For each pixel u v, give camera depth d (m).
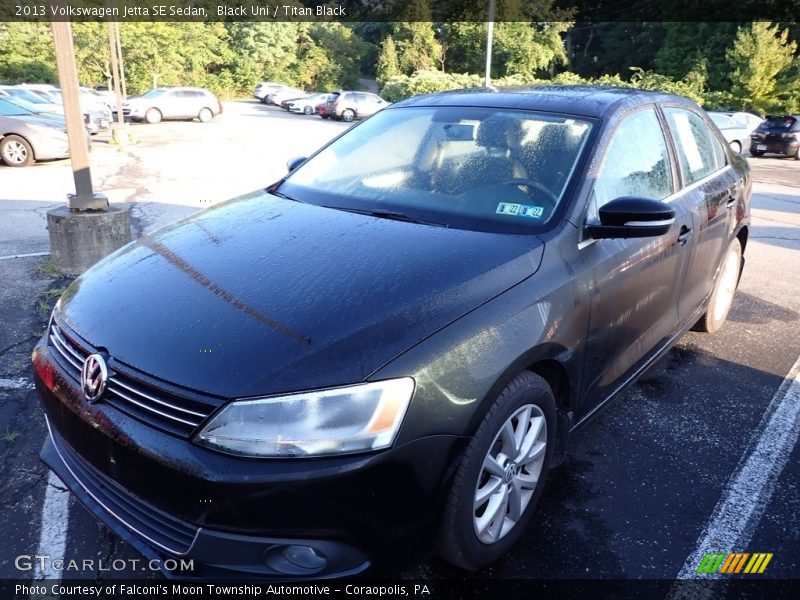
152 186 10.75
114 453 1.99
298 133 22.80
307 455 1.81
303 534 1.83
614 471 3.05
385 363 1.92
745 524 2.71
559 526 2.66
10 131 12.59
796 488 2.97
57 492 2.79
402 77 38.16
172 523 1.93
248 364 1.90
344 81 61.50
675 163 3.56
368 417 1.85
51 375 2.29
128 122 27.58
